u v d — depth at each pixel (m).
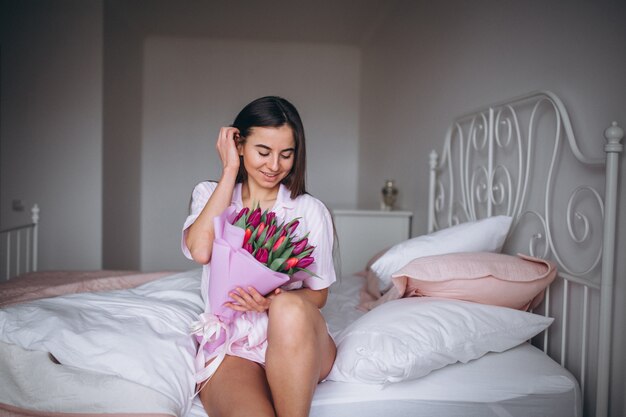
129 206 4.56
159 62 4.96
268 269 1.10
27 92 3.75
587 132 1.47
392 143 3.78
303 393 1.10
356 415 1.26
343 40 4.91
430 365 1.31
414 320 1.37
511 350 1.46
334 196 5.14
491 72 2.11
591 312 1.46
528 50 1.81
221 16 4.29
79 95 3.75
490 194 2.04
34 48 3.74
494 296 1.48
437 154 2.79
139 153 4.88
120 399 1.10
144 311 1.35
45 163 3.78
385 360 1.26
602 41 1.40
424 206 3.02
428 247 1.80
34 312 1.31
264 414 1.05
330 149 5.12
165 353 1.19
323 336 1.20
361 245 3.27
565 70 1.58
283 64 5.06
